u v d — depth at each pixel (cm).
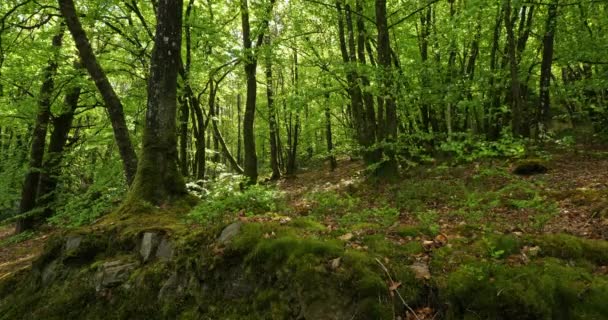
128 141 817
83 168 1403
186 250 526
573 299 355
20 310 593
